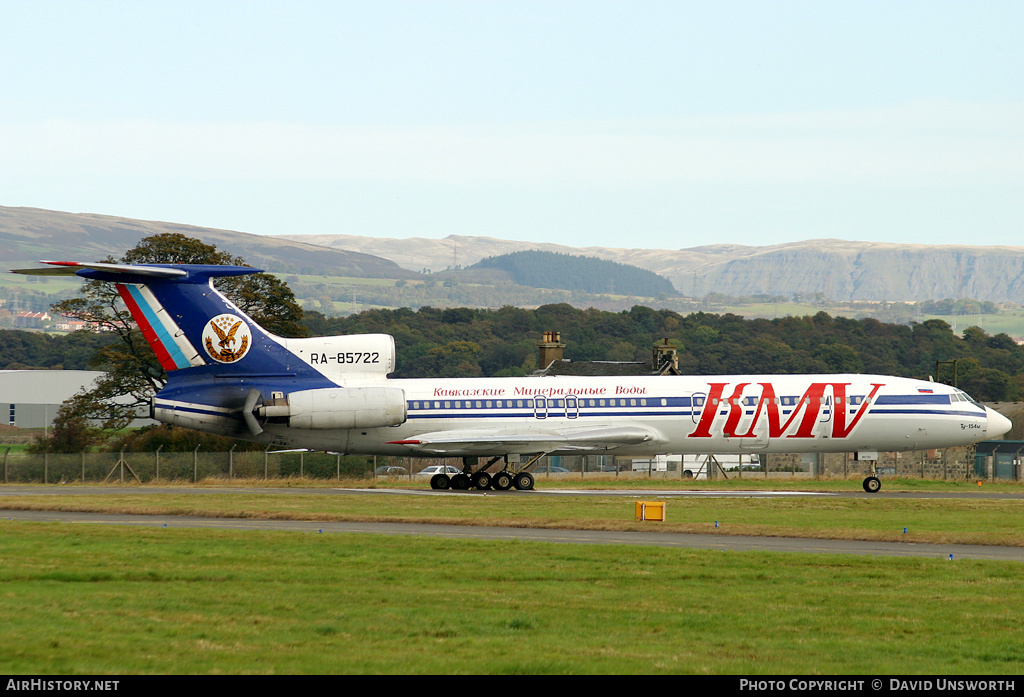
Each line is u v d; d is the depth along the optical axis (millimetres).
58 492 172375
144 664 54562
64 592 74562
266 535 108250
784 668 57625
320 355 178000
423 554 96188
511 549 99750
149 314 170750
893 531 116688
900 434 190125
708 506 150375
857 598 77750
